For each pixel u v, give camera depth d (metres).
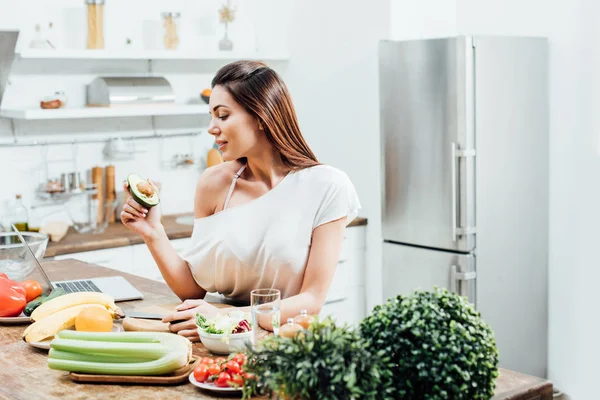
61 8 4.28
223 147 2.24
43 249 2.69
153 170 4.72
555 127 4.12
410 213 4.17
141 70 4.65
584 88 3.96
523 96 4.02
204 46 4.86
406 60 4.09
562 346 4.19
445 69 3.90
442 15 4.52
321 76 4.79
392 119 4.20
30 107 4.24
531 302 4.16
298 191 2.25
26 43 4.18
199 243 2.38
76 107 4.39
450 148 3.92
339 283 4.49
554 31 4.06
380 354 1.33
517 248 4.09
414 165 4.11
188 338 2.00
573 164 4.05
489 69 3.88
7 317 2.23
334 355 1.30
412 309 1.40
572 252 4.10
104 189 4.46
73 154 4.40
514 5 4.22
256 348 1.40
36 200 4.29
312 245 2.25
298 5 4.88
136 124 4.63
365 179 4.59
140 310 2.30
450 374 1.36
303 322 1.55
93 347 1.72
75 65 4.37
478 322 1.42
